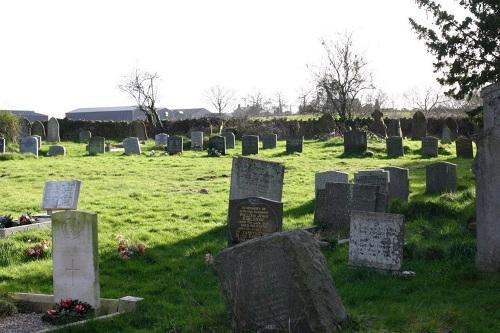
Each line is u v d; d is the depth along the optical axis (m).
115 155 37.88
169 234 15.06
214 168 30.38
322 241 13.41
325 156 35.66
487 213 10.28
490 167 10.20
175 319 8.80
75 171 29.11
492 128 10.15
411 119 58.12
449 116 57.66
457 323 8.09
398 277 10.76
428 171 19.77
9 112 44.19
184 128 60.81
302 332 7.38
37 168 30.08
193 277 11.53
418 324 8.04
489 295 9.31
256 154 37.19
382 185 17.47
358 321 7.95
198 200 20.50
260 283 7.62
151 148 42.50
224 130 55.84
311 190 22.23
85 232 9.47
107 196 21.41
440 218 15.62
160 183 25.20
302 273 7.46
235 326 7.69
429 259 11.77
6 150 38.00
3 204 19.88
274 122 59.41
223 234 15.12
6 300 9.89
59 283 9.64
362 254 11.34
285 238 7.62
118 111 128.50
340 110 62.75
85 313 9.34
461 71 26.80
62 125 57.19
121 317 8.94
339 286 10.48
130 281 11.48
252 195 15.34
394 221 11.12
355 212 11.48
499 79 26.30
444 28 26.94
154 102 66.81
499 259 10.17
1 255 12.78
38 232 14.91
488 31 25.84
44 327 8.91
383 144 39.53
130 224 16.55
